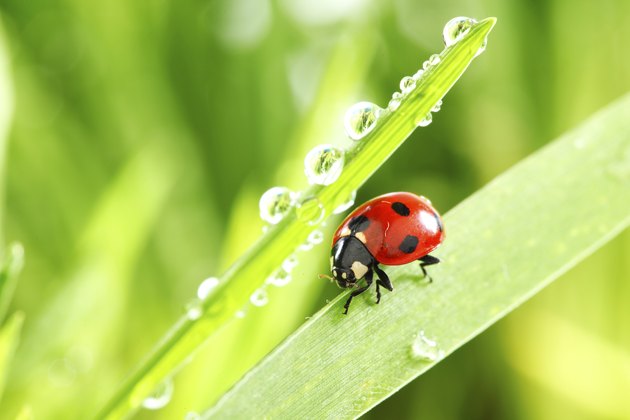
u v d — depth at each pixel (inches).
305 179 5.2
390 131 4.0
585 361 5.5
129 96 6.1
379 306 4.1
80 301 5.1
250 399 4.1
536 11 6.1
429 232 4.2
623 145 4.3
